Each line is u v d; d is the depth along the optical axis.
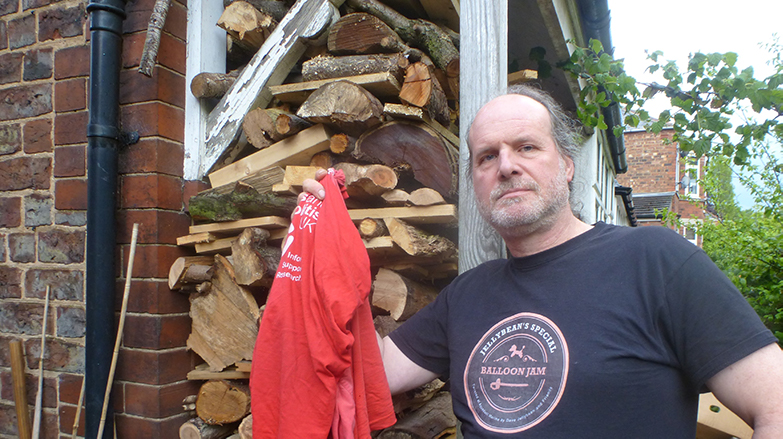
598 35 3.51
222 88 2.36
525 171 1.34
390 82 1.96
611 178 7.79
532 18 2.86
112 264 2.14
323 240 1.45
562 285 1.25
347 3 2.27
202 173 2.36
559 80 3.71
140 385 2.14
